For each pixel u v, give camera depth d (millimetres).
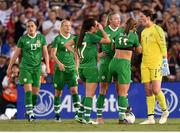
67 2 58312
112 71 34156
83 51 33688
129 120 35125
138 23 38688
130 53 33969
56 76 37156
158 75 34812
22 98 42312
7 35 54344
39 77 37875
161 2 60000
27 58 37250
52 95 42375
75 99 37156
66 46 35062
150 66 34812
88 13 56812
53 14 53781
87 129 30531
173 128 31375
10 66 37750
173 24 52750
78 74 35281
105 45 35031
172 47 50094
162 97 35219
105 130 29844
